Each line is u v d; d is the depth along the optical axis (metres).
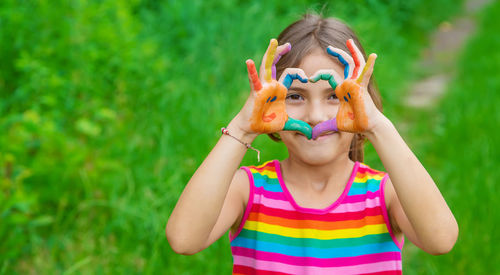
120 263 2.65
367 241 1.45
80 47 3.87
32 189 2.98
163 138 3.53
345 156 1.51
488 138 4.04
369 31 6.32
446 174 3.62
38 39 3.87
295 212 1.47
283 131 1.44
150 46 4.35
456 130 4.47
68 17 3.97
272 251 1.47
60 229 2.90
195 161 3.35
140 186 3.16
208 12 5.46
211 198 1.32
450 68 7.47
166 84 4.11
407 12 9.07
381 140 1.30
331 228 1.45
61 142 3.06
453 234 1.30
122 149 3.39
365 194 1.47
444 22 10.20
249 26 5.35
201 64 4.84
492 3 12.23
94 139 3.44
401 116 5.31
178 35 5.23
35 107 3.40
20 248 2.74
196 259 2.65
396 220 1.43
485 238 2.77
